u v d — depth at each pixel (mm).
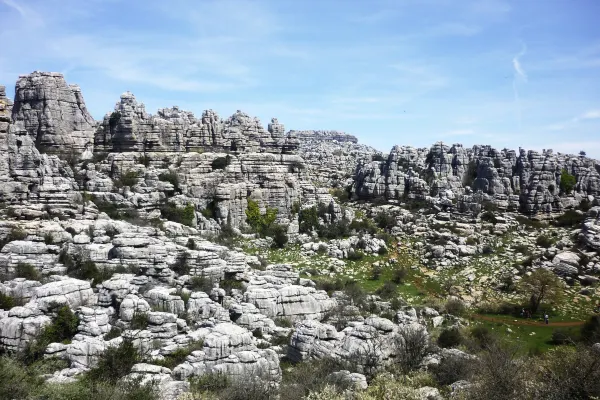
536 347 59562
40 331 46312
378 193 124750
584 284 80000
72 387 35500
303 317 59906
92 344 42750
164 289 57969
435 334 59312
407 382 39156
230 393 35750
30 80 107688
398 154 131500
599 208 103688
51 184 77312
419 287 82625
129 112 106812
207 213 102375
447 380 40406
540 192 110875
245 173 113188
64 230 69938
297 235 103250
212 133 118250
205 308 55688
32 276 59031
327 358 43344
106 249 65000
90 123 114312
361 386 37906
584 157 134500
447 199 113125
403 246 99375
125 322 49156
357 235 103500
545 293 74562
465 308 74125
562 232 99938
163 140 110750
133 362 41688
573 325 67938
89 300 53469
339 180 155250
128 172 99375
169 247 69375
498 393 32625
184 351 44312
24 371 39250
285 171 117812
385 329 47094
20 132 79500
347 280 81000
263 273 73625
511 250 93750
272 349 47406
